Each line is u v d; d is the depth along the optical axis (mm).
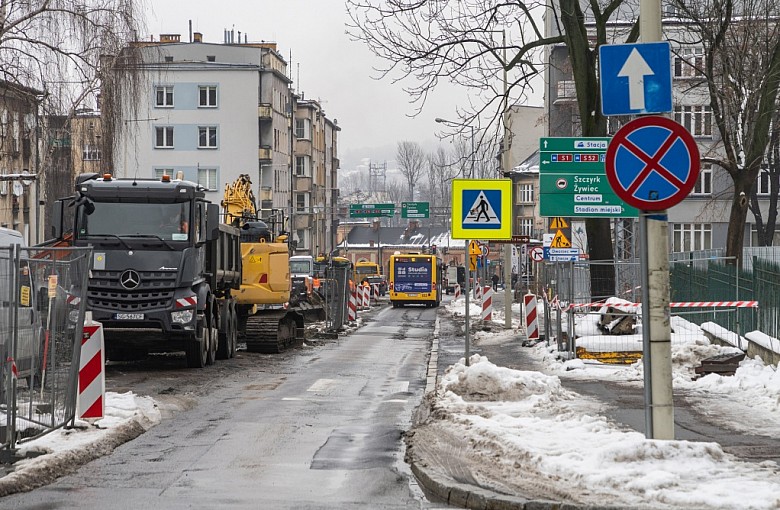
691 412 16062
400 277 82375
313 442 14484
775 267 22344
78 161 45719
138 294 25344
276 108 105062
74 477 11812
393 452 13617
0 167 43812
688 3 36344
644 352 11703
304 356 32125
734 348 22812
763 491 9750
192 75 99938
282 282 34156
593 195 26531
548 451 12156
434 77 30281
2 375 12344
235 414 17516
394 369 27188
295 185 116875
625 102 11516
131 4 39531
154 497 10672
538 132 98938
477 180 22172
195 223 25812
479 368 18578
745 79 34125
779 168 64188
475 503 10195
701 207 74938
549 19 77250
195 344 26406
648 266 11648
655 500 9711
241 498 10656
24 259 12859
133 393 19734
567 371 23438
